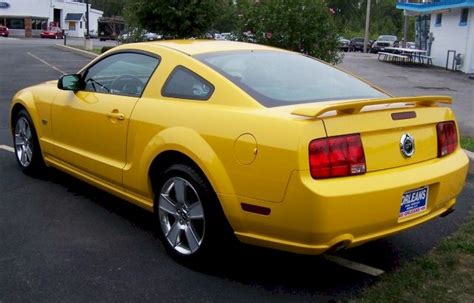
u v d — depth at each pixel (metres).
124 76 4.80
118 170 4.57
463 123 10.59
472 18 24.34
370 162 3.48
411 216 3.69
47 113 5.59
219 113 3.78
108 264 4.02
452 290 3.64
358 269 4.02
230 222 3.69
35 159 5.97
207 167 3.70
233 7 14.59
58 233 4.58
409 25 71.00
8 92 13.86
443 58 27.62
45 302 3.46
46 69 21.98
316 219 3.25
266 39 10.40
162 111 4.18
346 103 3.37
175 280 3.79
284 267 4.02
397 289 3.62
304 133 3.29
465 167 4.14
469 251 4.30
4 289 3.61
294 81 4.22
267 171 3.40
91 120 4.88
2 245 4.30
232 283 3.77
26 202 5.32
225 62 4.26
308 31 10.39
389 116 3.62
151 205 4.38
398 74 23.58
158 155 4.11
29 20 71.81
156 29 16.70
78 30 80.94
